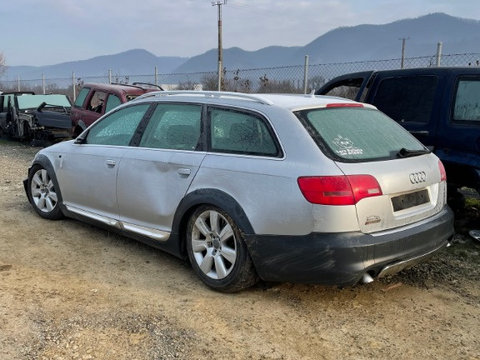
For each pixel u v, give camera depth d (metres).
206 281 3.89
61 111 14.06
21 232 5.30
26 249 4.77
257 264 3.54
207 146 3.96
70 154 5.25
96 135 5.13
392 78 5.85
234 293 3.82
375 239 3.29
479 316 3.55
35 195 5.94
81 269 4.28
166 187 4.12
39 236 5.18
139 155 4.42
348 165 3.34
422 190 3.77
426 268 4.45
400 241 3.40
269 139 3.60
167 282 4.04
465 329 3.36
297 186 3.30
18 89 26.58
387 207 3.41
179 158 4.06
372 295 3.85
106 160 4.73
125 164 4.52
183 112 4.30
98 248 4.83
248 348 3.04
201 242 3.94
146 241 4.46
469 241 5.19
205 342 3.10
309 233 3.27
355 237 3.24
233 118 3.90
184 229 4.10
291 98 4.01
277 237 3.39
